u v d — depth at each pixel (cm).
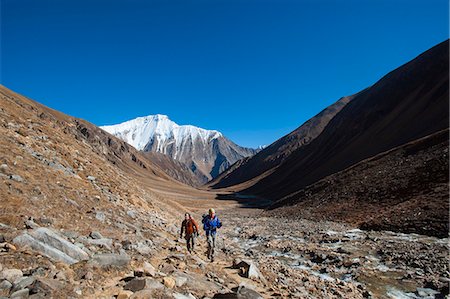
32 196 1288
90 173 2273
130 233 1400
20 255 746
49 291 612
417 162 4644
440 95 9738
